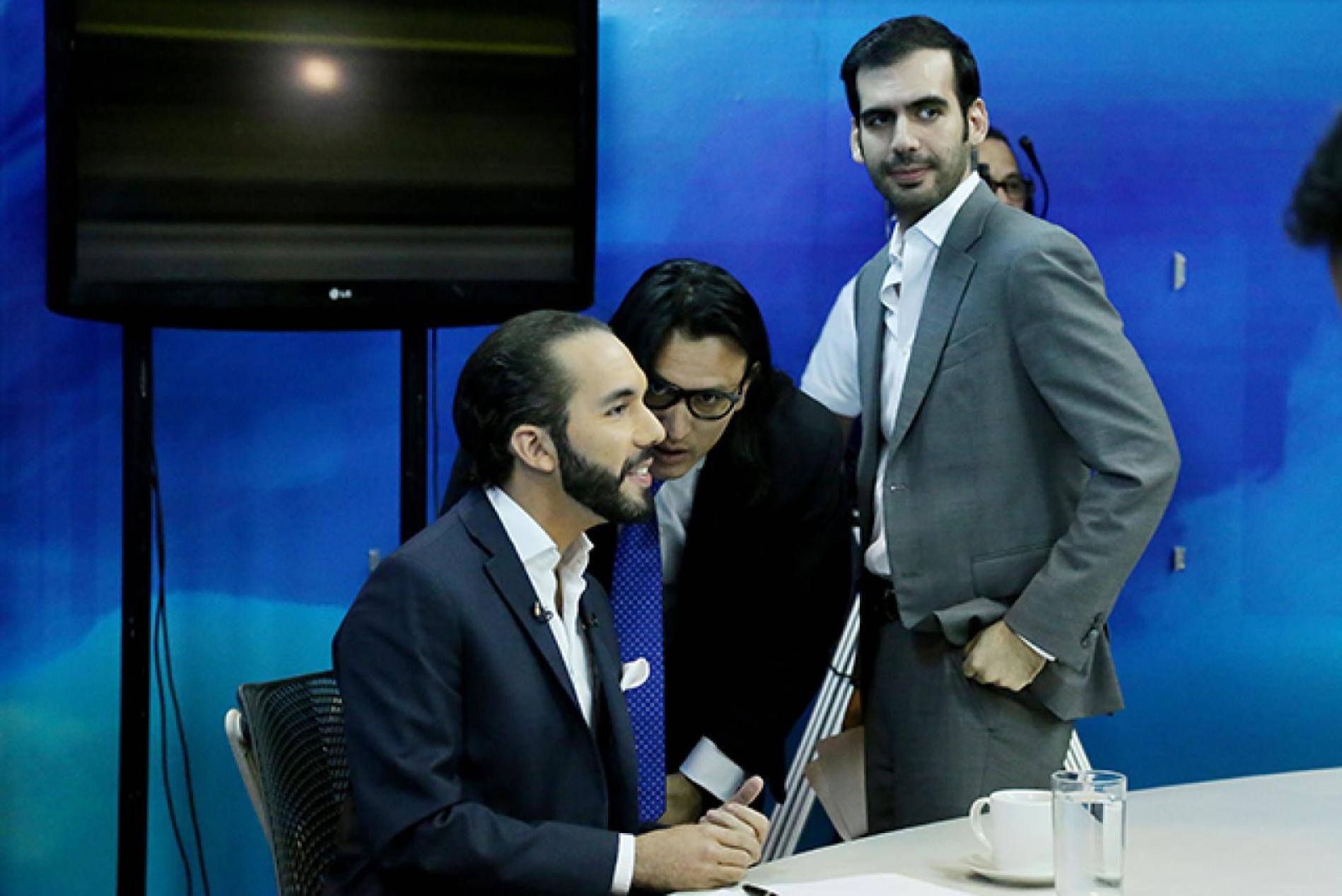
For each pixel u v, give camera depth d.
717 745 2.26
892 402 2.25
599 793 1.55
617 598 2.08
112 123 2.48
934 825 1.56
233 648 2.91
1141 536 2.00
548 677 1.55
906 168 2.19
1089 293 2.06
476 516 1.58
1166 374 3.04
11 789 2.85
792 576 2.27
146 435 2.61
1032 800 1.36
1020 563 2.11
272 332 2.92
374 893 1.48
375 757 1.46
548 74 2.62
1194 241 3.03
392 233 2.58
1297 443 3.05
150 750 2.88
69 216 2.46
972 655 2.08
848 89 2.29
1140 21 3.01
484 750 1.51
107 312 2.49
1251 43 3.01
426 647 1.50
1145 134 3.02
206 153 2.52
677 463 2.08
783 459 2.24
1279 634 3.05
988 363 2.11
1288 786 1.68
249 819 2.92
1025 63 3.01
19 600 2.85
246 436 2.91
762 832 1.42
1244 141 3.02
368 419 2.95
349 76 2.56
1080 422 2.03
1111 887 1.18
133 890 2.56
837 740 2.34
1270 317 3.04
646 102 2.98
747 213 3.01
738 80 2.99
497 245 2.61
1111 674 2.13
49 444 2.85
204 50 2.52
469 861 1.40
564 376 1.56
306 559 2.94
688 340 2.01
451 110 2.60
